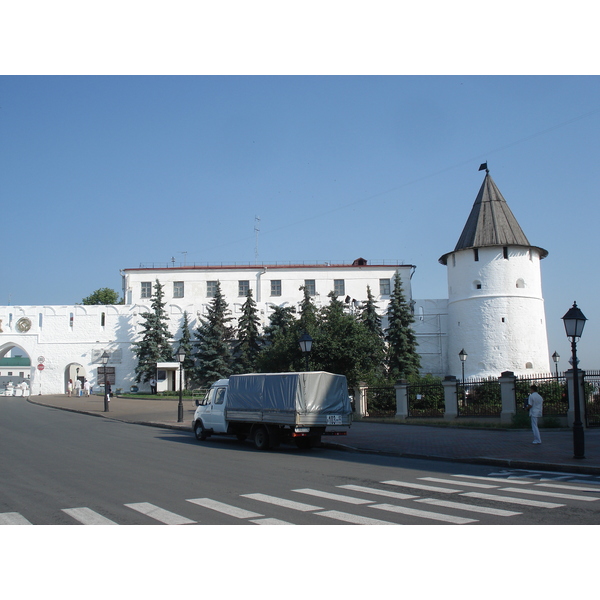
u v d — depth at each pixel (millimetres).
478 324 46938
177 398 43938
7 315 55938
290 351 31750
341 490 10219
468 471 12922
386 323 54281
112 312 55719
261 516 8039
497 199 48594
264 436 17578
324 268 57969
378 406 29672
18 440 19312
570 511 8312
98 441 19219
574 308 14492
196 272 57938
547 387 24953
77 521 7809
